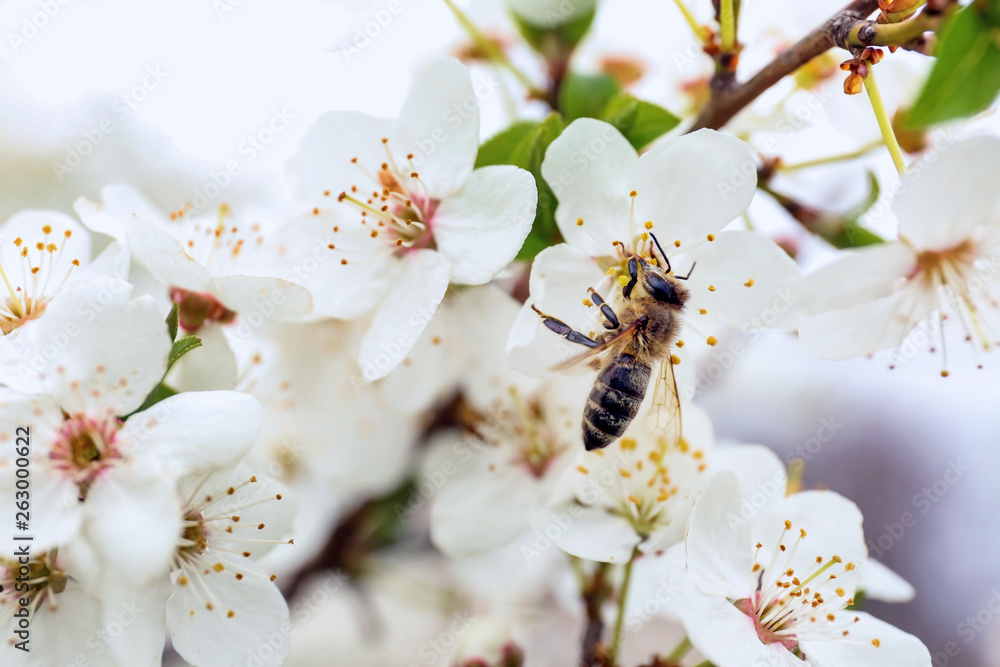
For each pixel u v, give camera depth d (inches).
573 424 5.5
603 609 5.5
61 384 4.8
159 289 5.4
